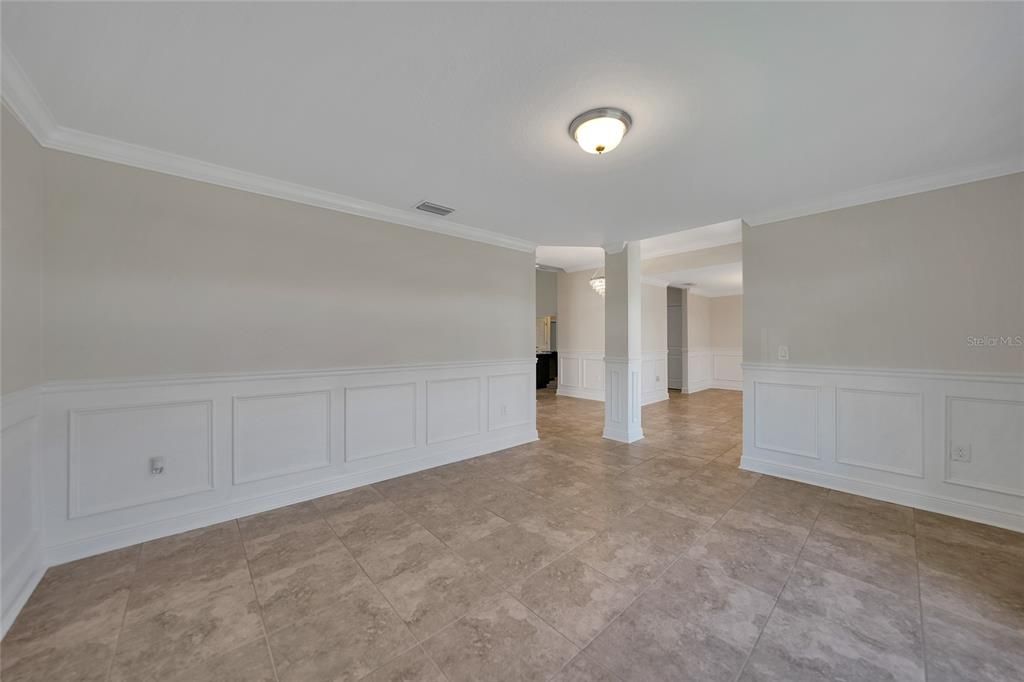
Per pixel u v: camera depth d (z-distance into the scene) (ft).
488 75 5.43
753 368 11.62
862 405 9.82
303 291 9.64
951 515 8.66
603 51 4.97
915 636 5.17
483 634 5.25
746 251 11.68
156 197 7.80
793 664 4.74
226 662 4.80
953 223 8.64
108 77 5.42
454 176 8.77
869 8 4.25
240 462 8.76
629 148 7.43
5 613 5.38
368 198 10.18
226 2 4.14
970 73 5.29
